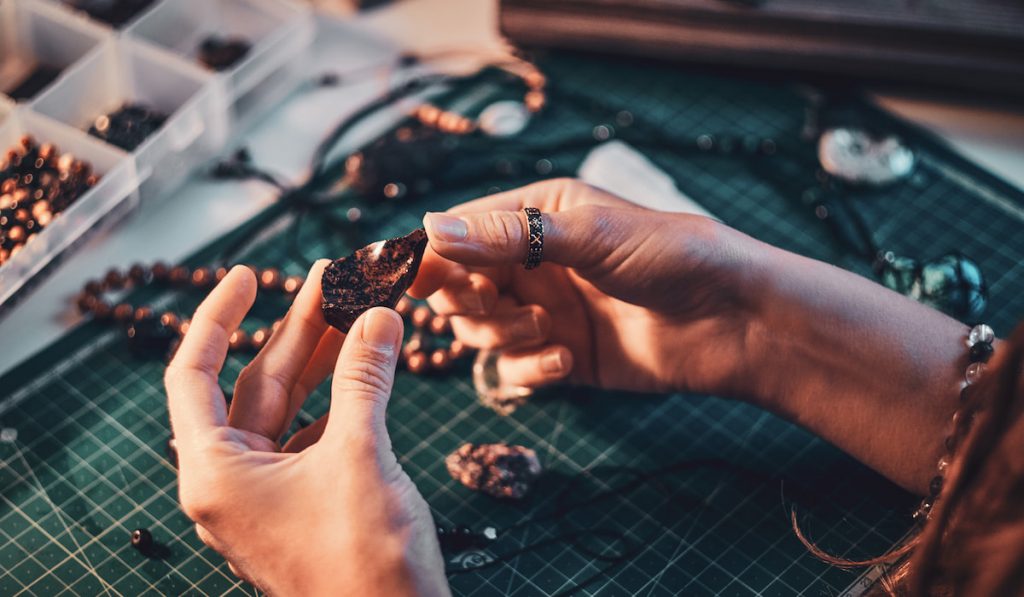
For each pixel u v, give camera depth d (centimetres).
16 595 49
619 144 64
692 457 54
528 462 52
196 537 51
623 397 56
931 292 57
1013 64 65
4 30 64
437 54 69
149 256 60
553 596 49
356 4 70
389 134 63
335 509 42
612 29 66
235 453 43
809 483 53
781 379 52
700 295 51
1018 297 59
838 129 64
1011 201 63
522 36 67
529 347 54
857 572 50
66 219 57
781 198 63
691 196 63
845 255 60
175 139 60
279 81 65
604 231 49
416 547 43
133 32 63
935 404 50
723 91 68
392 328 44
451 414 55
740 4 65
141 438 54
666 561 50
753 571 50
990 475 41
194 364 45
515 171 63
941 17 65
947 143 65
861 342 50
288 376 47
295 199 61
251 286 46
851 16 65
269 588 43
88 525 51
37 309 58
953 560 42
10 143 59
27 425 54
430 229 47
